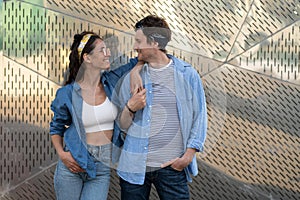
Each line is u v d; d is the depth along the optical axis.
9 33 5.04
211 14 5.04
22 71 5.05
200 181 5.10
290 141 5.06
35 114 5.07
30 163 5.07
